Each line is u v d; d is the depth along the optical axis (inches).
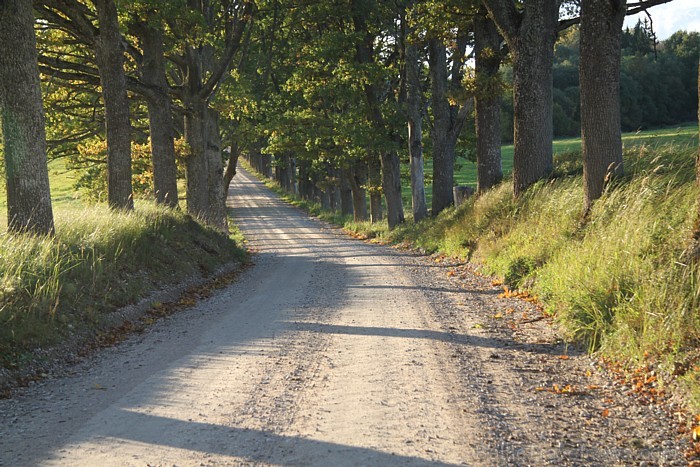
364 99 1185.4
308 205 2442.2
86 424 195.6
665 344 229.5
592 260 337.1
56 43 728.3
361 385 229.1
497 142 800.3
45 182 425.4
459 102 780.0
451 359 264.7
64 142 986.1
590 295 296.4
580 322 285.6
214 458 164.9
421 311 378.6
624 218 368.8
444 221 823.1
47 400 229.5
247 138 1412.4
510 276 440.5
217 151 1088.8
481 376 240.2
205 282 563.5
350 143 1225.4
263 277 608.7
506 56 780.0
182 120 1145.4
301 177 2416.3
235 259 761.0
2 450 175.9
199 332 341.1
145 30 794.2
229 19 959.0
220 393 224.4
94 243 449.1
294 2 1088.2
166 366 267.9
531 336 305.3
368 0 1053.8
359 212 1628.9
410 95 1063.6
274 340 309.9
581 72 456.4
